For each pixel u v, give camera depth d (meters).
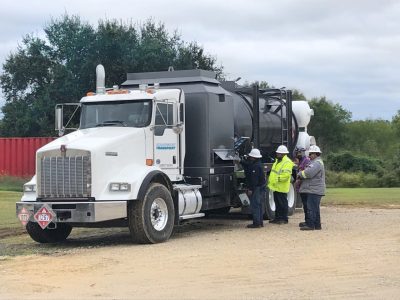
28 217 12.09
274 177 16.11
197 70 15.22
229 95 15.76
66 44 39.53
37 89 41.31
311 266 9.53
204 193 14.67
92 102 13.73
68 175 12.04
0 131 40.41
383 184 40.31
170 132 13.65
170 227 12.82
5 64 41.16
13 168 30.78
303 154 18.95
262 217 15.40
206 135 14.66
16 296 7.76
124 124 13.23
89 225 12.38
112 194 12.03
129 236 14.17
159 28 40.94
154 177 12.76
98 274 9.07
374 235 13.30
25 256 10.83
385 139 69.44
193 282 8.42
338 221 16.39
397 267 9.42
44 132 37.94
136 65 38.22
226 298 7.49
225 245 11.95
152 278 8.72
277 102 18.89
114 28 38.69
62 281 8.62
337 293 7.73
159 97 13.38
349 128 69.75
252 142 17.00
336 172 44.50
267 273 9.00
